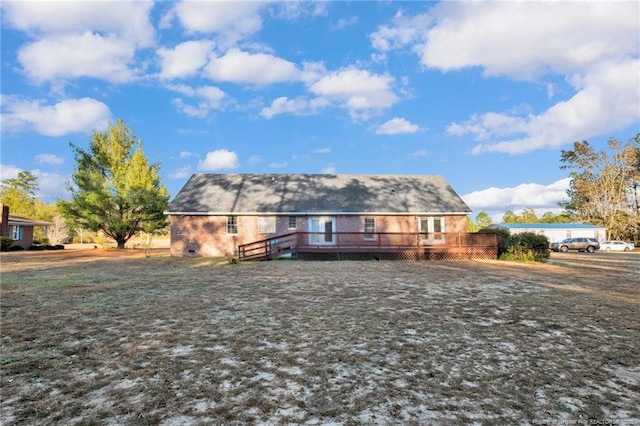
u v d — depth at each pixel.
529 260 18.38
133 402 3.36
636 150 48.72
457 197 26.28
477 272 13.70
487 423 3.00
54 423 2.97
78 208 29.83
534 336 5.52
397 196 25.94
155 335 5.52
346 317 6.64
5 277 12.24
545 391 3.63
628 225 47.94
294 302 7.98
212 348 4.93
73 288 9.88
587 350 4.89
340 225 23.97
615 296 8.80
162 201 30.95
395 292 9.25
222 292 9.25
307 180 27.62
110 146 31.45
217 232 23.61
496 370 4.18
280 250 19.81
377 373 4.07
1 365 4.30
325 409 3.24
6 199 53.16
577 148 52.88
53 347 4.96
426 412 3.19
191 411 3.19
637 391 3.65
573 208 55.97
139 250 30.81
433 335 5.54
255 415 3.13
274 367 4.25
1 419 3.03
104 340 5.27
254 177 27.80
